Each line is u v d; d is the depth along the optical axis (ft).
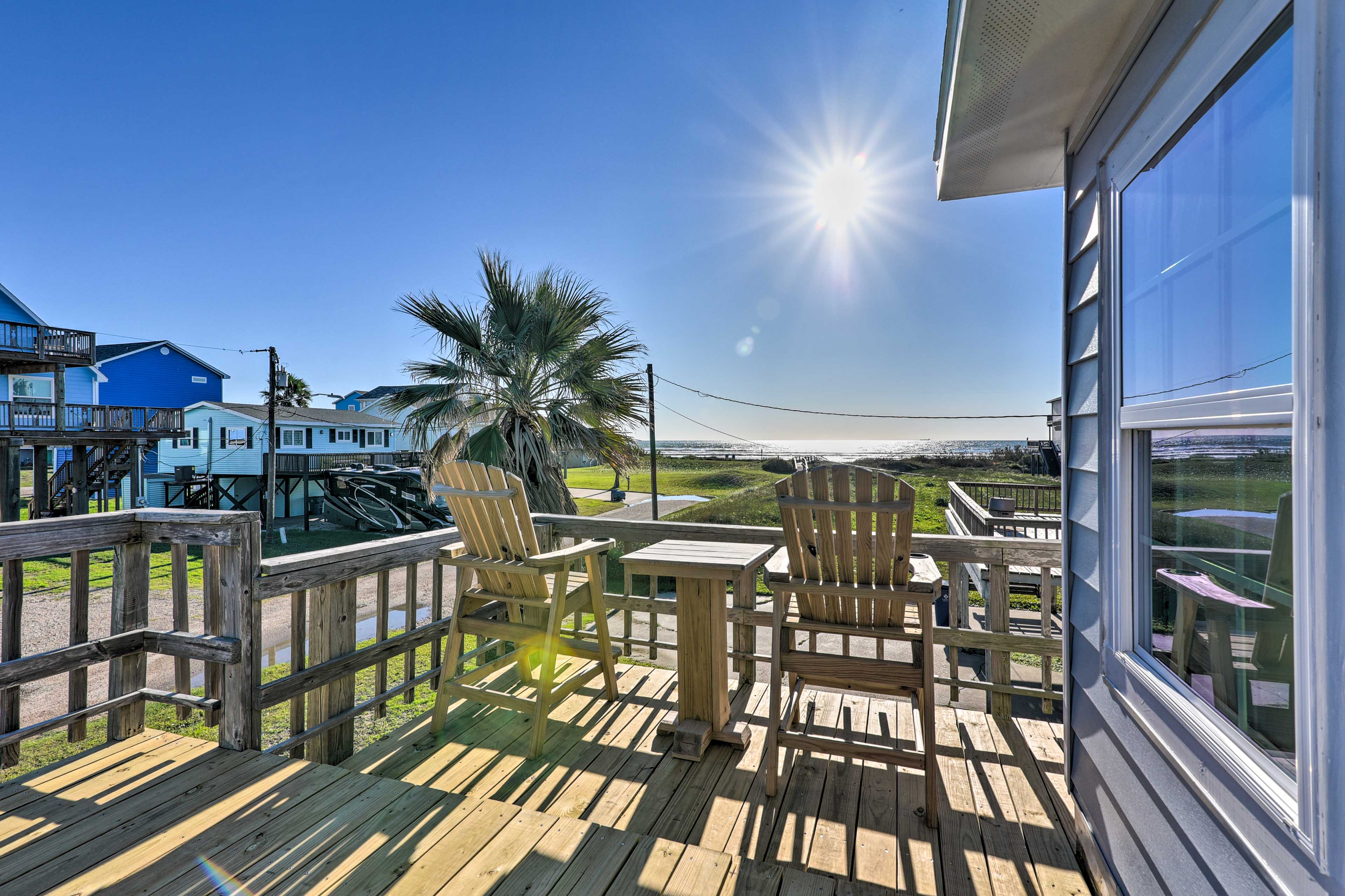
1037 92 5.72
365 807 5.62
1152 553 4.59
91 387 63.82
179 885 4.54
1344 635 2.37
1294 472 2.72
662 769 7.22
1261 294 3.17
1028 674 15.93
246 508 66.64
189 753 6.57
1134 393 4.74
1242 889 3.09
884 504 5.80
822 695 9.36
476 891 4.56
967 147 6.82
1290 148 2.93
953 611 8.80
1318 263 2.53
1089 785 5.60
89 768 6.25
